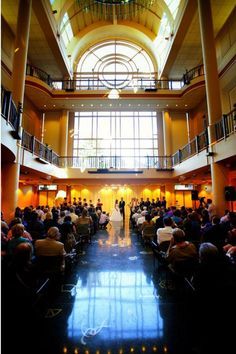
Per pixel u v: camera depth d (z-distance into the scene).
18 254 2.44
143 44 17.91
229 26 11.34
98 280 3.99
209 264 2.45
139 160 15.20
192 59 15.16
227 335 2.35
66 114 16.55
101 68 18.05
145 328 2.54
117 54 18.12
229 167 8.00
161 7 13.36
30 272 2.53
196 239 4.63
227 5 10.85
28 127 15.05
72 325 2.59
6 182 6.94
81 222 6.92
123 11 13.81
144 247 6.68
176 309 2.96
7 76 11.55
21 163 7.68
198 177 12.61
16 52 8.23
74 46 16.73
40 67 15.85
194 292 2.88
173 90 14.90
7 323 2.30
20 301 2.35
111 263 5.04
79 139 17.55
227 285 2.38
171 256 3.25
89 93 14.91
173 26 13.16
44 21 11.51
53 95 14.86
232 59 10.70
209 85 8.38
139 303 3.13
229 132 6.77
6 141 5.31
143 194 16.94
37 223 5.10
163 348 2.21
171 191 14.37
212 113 8.16
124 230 10.43
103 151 17.50
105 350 2.19
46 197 15.80
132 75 17.89
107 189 17.00
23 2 8.66
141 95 14.90
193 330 2.49
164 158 15.88
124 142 17.69
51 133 16.67
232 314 2.36
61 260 3.39
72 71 17.59
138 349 2.20
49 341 2.31
